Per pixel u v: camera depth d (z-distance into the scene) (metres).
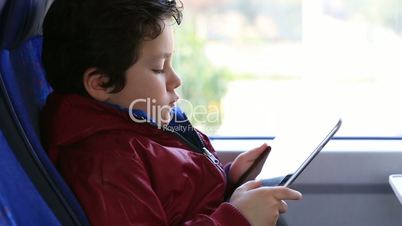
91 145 0.94
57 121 0.96
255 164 1.16
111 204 0.87
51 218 0.82
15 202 0.79
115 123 0.97
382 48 1.47
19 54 0.93
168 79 1.02
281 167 1.05
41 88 1.01
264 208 0.93
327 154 1.32
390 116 1.43
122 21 0.94
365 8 1.46
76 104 0.97
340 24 1.48
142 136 1.00
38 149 0.84
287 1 1.51
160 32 0.97
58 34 0.98
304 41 1.51
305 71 1.51
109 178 0.89
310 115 1.23
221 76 1.49
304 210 1.34
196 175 1.03
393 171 1.33
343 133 1.40
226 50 1.56
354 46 1.48
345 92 1.47
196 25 1.47
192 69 1.45
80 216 0.85
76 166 0.92
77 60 0.97
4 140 0.81
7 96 0.82
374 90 1.47
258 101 1.47
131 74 0.97
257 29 1.53
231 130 1.43
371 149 1.33
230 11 1.52
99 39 0.94
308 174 1.33
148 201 0.90
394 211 1.34
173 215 0.97
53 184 0.84
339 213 1.35
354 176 1.33
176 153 1.01
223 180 1.07
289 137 1.17
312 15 1.50
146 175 0.93
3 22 0.80
